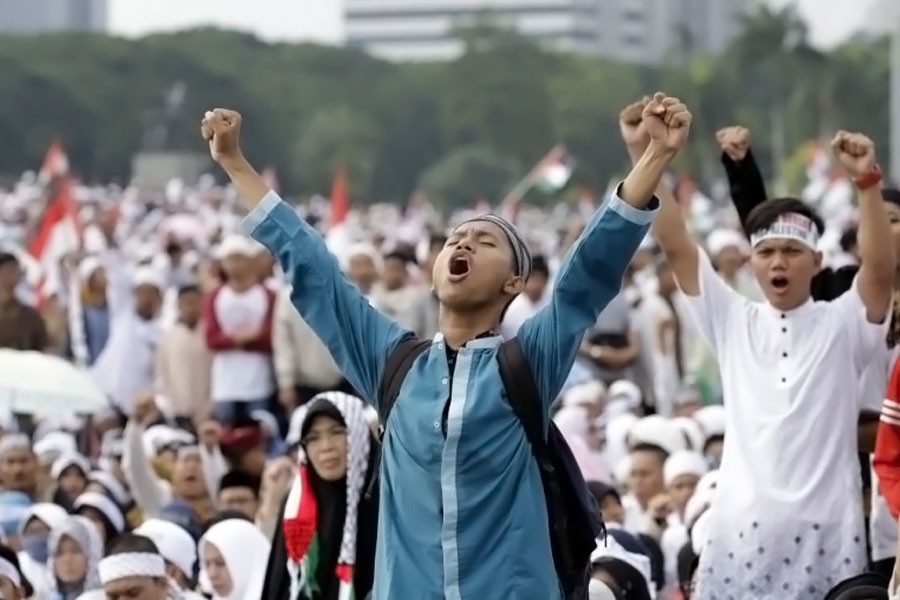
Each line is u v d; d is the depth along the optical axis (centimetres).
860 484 1104
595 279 867
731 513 1095
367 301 905
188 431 1947
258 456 1853
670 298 2261
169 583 1296
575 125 14925
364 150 14825
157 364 2369
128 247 3988
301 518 1185
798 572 1087
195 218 5141
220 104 14725
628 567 1233
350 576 1177
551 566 865
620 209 862
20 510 1645
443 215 9469
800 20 11462
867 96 11488
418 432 865
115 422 2164
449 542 859
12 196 6281
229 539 1380
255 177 914
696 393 2073
